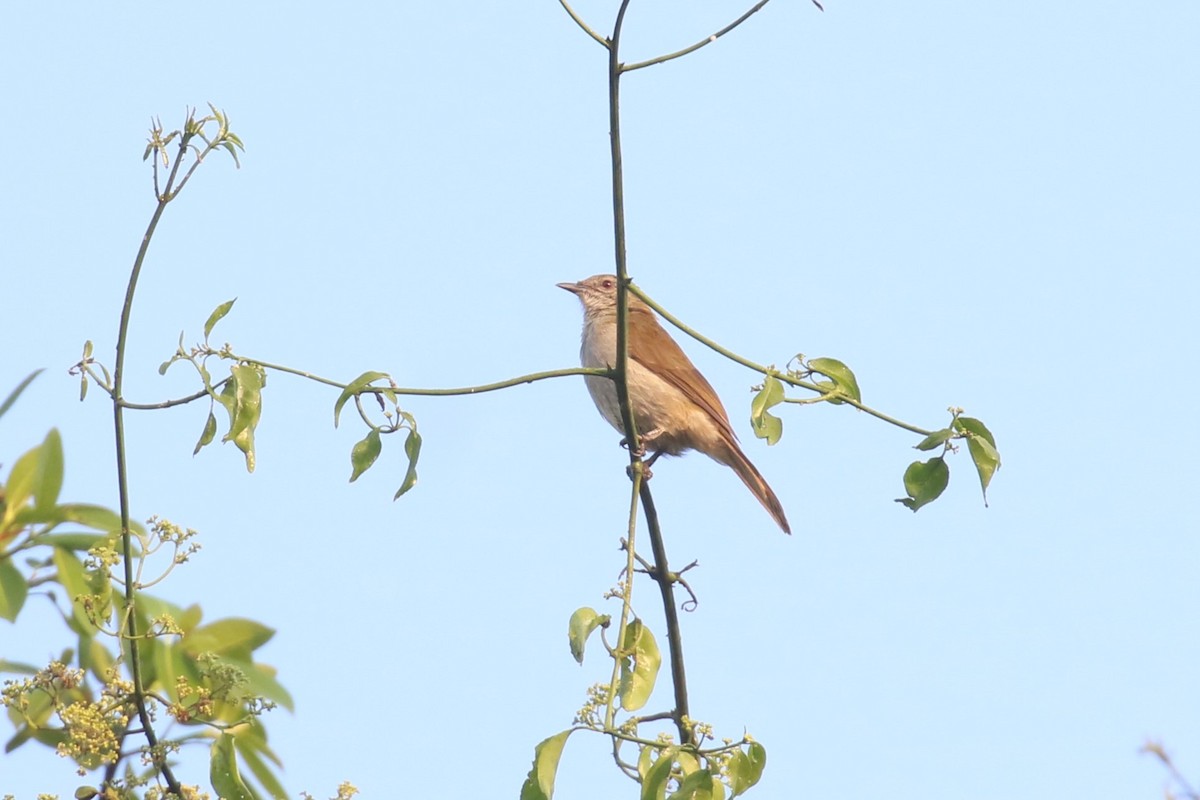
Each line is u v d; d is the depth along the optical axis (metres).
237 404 9.38
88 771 8.16
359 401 10.11
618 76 10.19
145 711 8.27
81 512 8.30
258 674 8.47
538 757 8.34
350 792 8.20
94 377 8.55
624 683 9.22
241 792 8.23
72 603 8.16
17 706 8.11
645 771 8.52
